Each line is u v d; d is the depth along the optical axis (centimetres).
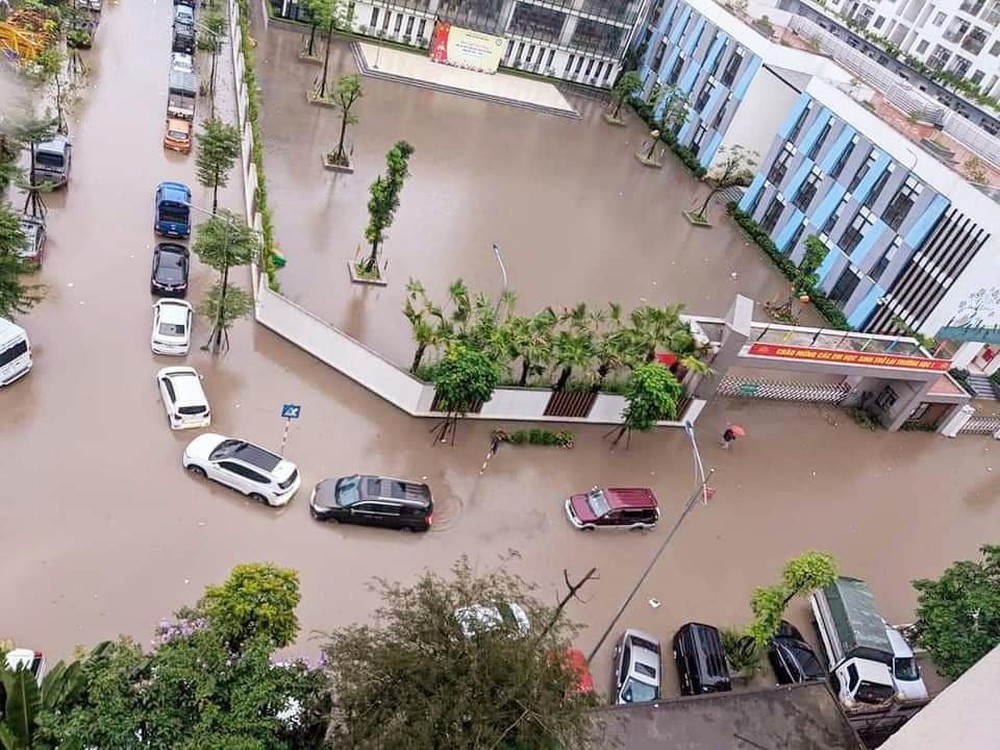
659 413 2688
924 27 6638
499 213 4228
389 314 3198
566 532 2528
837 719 1808
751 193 4962
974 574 2222
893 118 4316
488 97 5600
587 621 2269
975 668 918
